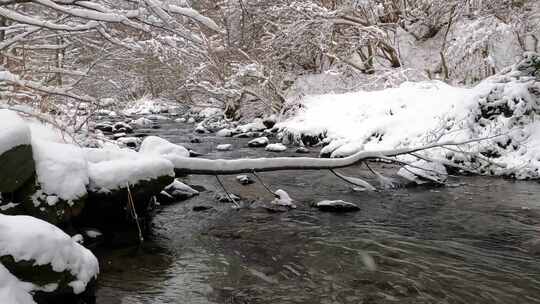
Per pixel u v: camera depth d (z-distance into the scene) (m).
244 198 7.52
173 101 22.20
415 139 10.35
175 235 5.70
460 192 7.82
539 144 9.02
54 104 6.81
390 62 18.31
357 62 20.20
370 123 11.77
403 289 4.18
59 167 4.96
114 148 6.60
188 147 12.90
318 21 16.23
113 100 8.52
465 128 9.80
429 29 18.16
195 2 9.57
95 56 8.74
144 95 21.09
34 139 5.12
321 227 6.02
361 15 18.03
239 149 12.51
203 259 4.92
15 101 6.61
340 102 13.98
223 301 3.95
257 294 4.09
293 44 17.05
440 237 5.60
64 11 4.96
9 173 4.51
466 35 13.52
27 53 7.39
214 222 6.23
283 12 16.30
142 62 9.36
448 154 9.46
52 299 3.46
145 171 5.73
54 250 3.52
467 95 10.33
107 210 5.66
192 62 7.21
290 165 6.61
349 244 5.37
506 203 7.06
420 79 16.05
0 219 3.50
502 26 13.00
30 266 3.37
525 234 5.66
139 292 4.09
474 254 5.03
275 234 5.75
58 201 4.80
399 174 9.06
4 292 3.12
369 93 13.68
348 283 4.31
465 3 14.43
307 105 15.05
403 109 11.74
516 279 4.37
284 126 14.76
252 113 18.94
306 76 18.48
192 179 8.98
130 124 18.83
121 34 6.81
